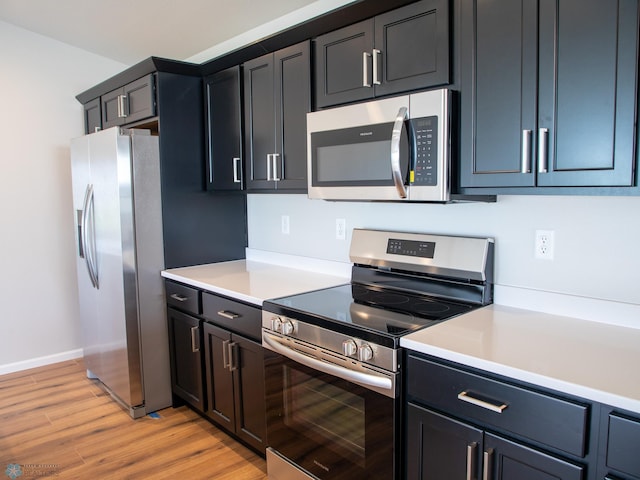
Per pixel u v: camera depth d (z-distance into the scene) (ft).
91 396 10.48
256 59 8.36
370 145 6.32
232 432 8.27
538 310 6.15
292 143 7.82
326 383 6.06
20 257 11.84
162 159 9.42
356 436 5.75
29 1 9.75
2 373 11.73
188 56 11.95
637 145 4.35
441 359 4.89
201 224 10.11
